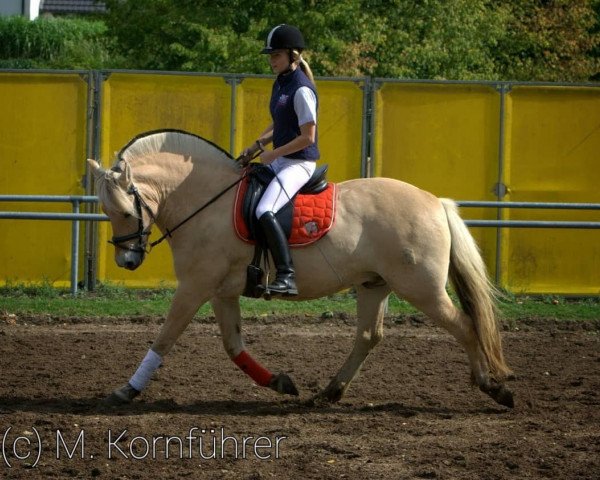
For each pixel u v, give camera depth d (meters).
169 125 18.41
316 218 10.12
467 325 10.33
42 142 18.28
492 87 18.69
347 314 15.90
